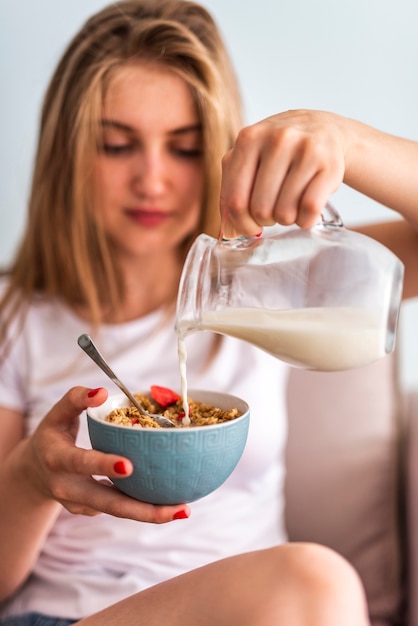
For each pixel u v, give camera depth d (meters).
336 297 0.74
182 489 0.72
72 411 0.79
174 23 1.17
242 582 0.70
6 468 0.91
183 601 0.71
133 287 1.30
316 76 1.63
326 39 1.61
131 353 1.25
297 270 0.75
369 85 1.62
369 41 1.61
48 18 1.64
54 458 0.74
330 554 0.71
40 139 1.32
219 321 0.77
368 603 1.33
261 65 1.63
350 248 0.74
